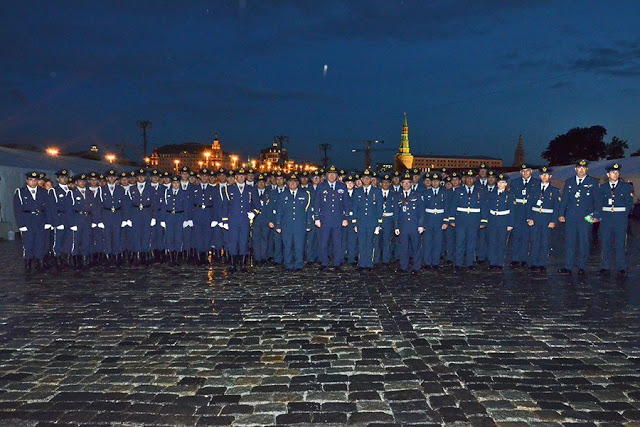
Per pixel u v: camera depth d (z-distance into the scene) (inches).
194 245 513.0
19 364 220.5
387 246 485.1
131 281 408.2
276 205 478.6
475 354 228.2
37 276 433.4
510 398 180.9
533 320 285.0
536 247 457.1
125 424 164.6
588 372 205.8
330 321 284.5
